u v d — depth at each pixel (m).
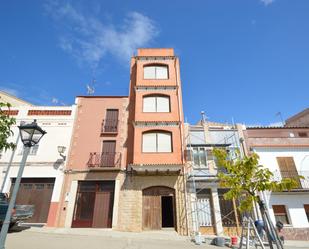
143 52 21.44
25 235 11.11
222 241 11.39
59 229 13.67
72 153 17.02
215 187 16.00
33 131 6.60
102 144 17.50
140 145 16.64
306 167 16.67
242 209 7.35
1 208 11.55
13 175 16.27
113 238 11.76
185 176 16.22
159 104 18.70
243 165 7.52
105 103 19.14
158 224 15.24
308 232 14.57
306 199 15.59
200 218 15.33
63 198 15.63
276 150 17.28
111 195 15.98
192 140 17.69
